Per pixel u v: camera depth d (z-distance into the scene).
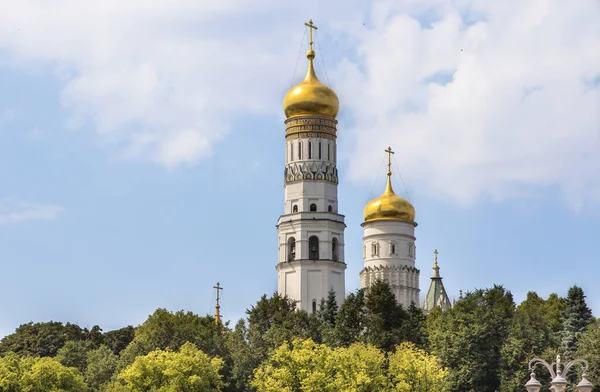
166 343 169.88
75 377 156.38
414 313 178.12
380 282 174.50
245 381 164.62
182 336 169.62
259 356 167.62
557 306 194.88
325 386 141.50
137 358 153.25
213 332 175.25
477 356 162.50
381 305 171.12
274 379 148.12
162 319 172.62
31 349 197.62
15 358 162.12
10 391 152.50
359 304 173.12
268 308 185.38
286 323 176.25
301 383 142.88
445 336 164.62
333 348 164.00
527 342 162.38
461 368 162.25
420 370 144.38
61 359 183.12
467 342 162.88
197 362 153.38
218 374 158.50
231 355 168.25
